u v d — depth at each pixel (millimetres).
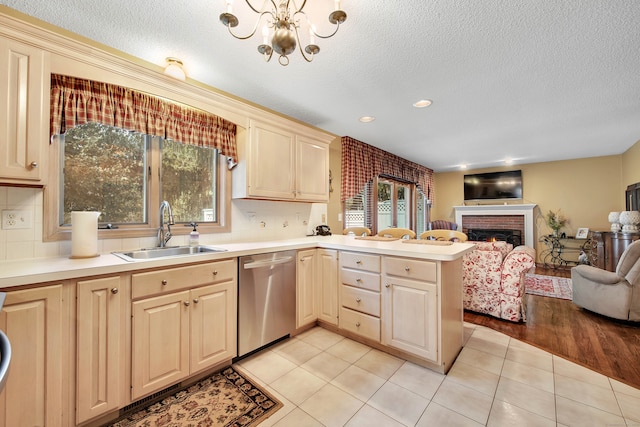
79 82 1752
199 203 2516
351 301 2398
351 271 2400
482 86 2465
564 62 2074
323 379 1888
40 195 1682
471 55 1997
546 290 4066
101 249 1914
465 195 6934
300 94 2641
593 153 5188
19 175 1438
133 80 1859
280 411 1588
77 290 1378
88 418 1403
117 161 2051
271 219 3037
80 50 1619
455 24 1677
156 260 1620
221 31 1764
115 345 1485
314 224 3596
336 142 3982
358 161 4203
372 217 4676
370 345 2348
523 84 2422
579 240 5648
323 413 1571
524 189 6246
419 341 1995
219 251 2018
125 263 1512
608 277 2863
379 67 2164
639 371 1978
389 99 2746
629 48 1888
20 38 1446
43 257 1679
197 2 1517
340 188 4047
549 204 5984
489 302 3057
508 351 2279
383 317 2188
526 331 2680
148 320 1602
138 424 1489
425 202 6594
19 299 1225
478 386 1810
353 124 3492
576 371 1979
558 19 1620
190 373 1776
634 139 4180
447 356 1985
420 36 1791
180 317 1734
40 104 1503
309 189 3047
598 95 2635
